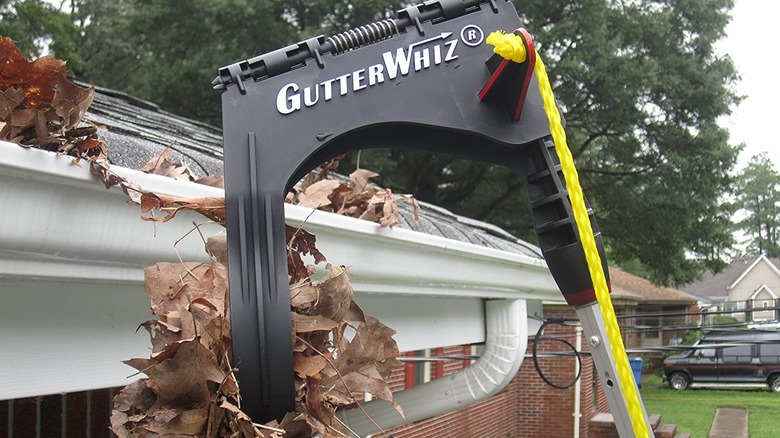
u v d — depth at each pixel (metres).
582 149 18.67
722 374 23.52
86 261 1.46
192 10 17.03
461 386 3.65
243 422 1.06
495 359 3.62
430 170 18.20
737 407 19.78
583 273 1.35
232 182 1.22
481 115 1.32
